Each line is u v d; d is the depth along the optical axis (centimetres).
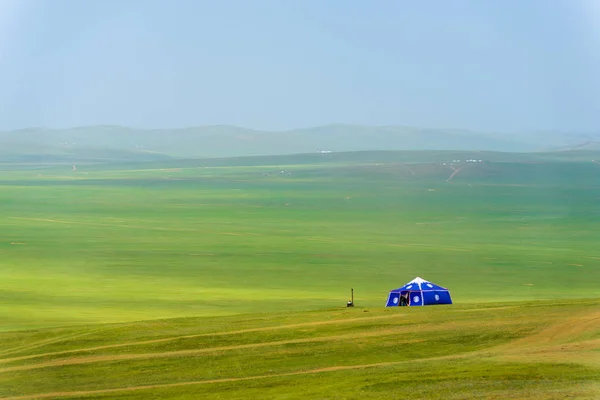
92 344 15600
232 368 13762
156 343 15462
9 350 15475
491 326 15500
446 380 11881
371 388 11781
